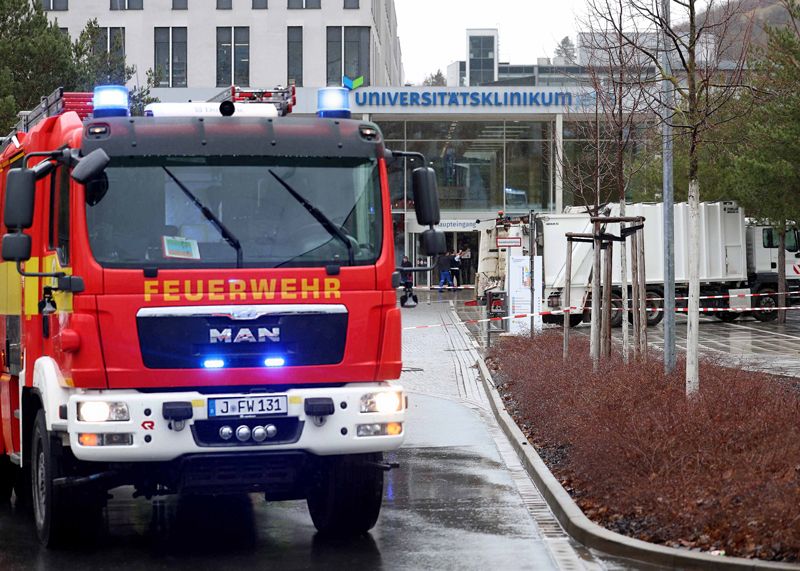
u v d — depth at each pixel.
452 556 8.72
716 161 35.19
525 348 23.92
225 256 8.90
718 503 8.63
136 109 10.56
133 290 8.68
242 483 8.95
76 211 8.75
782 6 18.12
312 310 8.93
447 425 16.38
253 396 8.67
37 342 9.71
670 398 12.86
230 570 8.39
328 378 8.96
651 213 36.19
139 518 10.48
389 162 9.66
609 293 17.38
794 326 35.34
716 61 16.70
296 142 9.20
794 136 28.53
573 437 12.52
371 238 9.22
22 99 32.72
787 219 33.50
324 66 60.91
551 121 55.53
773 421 11.19
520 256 30.19
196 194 8.97
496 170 56.09
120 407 8.54
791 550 7.76
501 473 12.50
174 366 8.70
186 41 60.72
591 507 9.98
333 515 9.52
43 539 9.39
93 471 9.17
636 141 24.84
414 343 30.28
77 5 60.34
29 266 10.00
